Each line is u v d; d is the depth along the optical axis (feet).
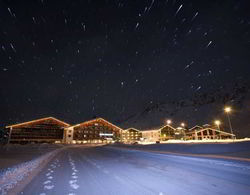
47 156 48.21
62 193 16.69
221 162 34.78
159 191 17.26
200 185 19.15
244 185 18.72
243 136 265.95
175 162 38.78
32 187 18.48
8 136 185.47
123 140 246.06
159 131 231.71
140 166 33.94
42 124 204.85
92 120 237.45
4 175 18.45
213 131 207.62
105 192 17.01
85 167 32.71
